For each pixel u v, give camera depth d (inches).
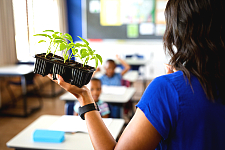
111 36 251.9
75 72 27.6
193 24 22.6
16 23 169.8
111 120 71.5
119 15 247.3
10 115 149.1
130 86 148.6
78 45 31.0
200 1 22.3
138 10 244.4
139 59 213.5
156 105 22.6
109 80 130.1
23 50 172.6
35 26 56.7
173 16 24.1
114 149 23.8
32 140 59.5
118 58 157.3
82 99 27.7
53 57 31.3
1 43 168.4
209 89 21.9
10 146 57.1
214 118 22.1
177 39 24.1
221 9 22.2
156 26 244.5
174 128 22.6
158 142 23.2
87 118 26.5
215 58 22.4
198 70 22.5
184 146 22.5
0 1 165.6
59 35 34.1
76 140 59.4
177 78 23.1
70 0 250.1
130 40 250.4
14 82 162.1
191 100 22.2
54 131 60.5
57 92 210.8
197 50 22.4
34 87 213.0
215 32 22.5
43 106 171.5
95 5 248.4
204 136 22.0
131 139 22.9
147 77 254.5
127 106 128.3
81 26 254.2
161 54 247.9
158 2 240.4
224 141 22.5
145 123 22.6
